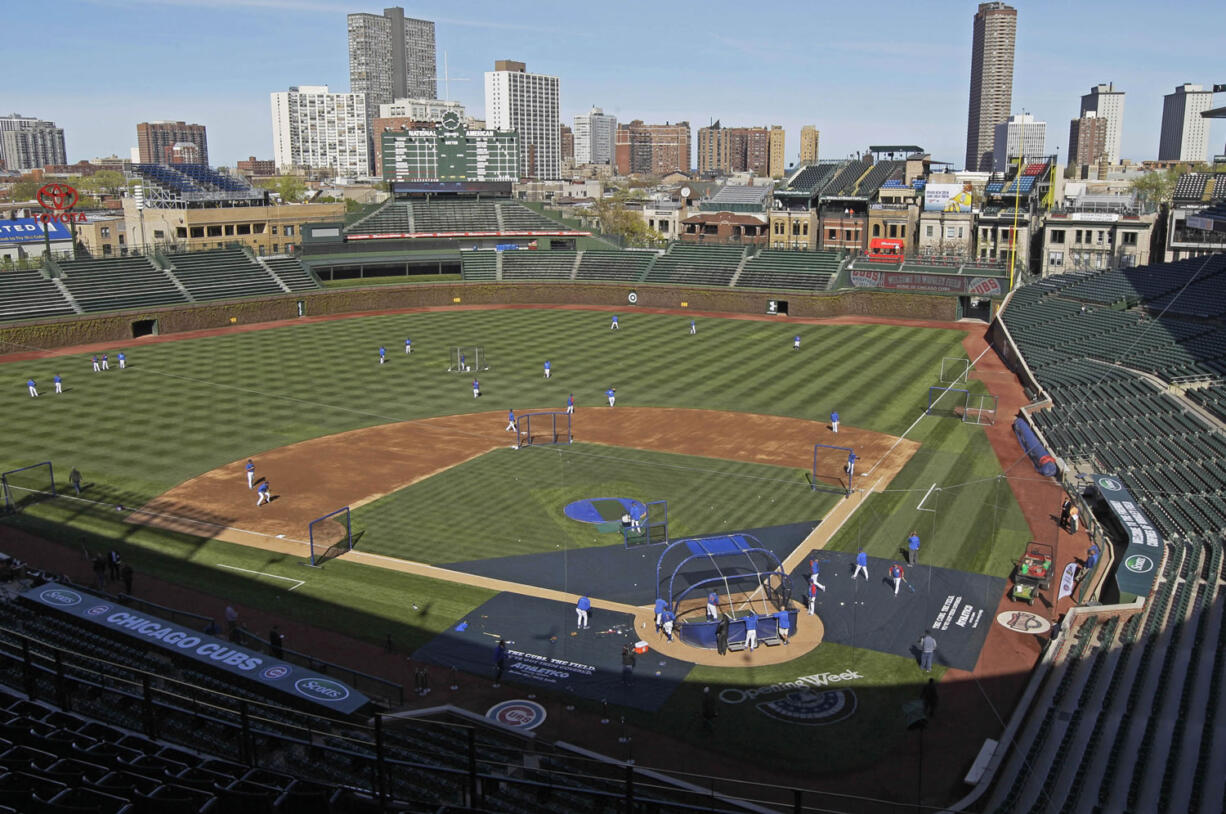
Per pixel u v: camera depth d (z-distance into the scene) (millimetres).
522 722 30906
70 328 95375
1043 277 111000
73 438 62281
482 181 140250
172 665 31578
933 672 33812
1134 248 125312
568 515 48969
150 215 141750
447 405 70688
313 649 35625
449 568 42875
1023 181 134000
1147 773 25328
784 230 150750
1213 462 49562
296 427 64875
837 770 28266
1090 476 50562
